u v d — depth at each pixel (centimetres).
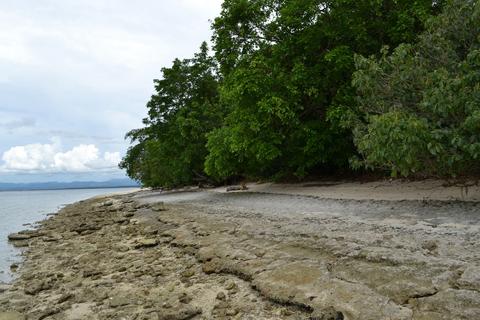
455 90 965
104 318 589
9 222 2530
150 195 3859
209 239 1000
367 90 1272
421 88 1132
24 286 832
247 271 693
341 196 1503
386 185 1596
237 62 2152
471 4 1061
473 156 924
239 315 539
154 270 834
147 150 4869
